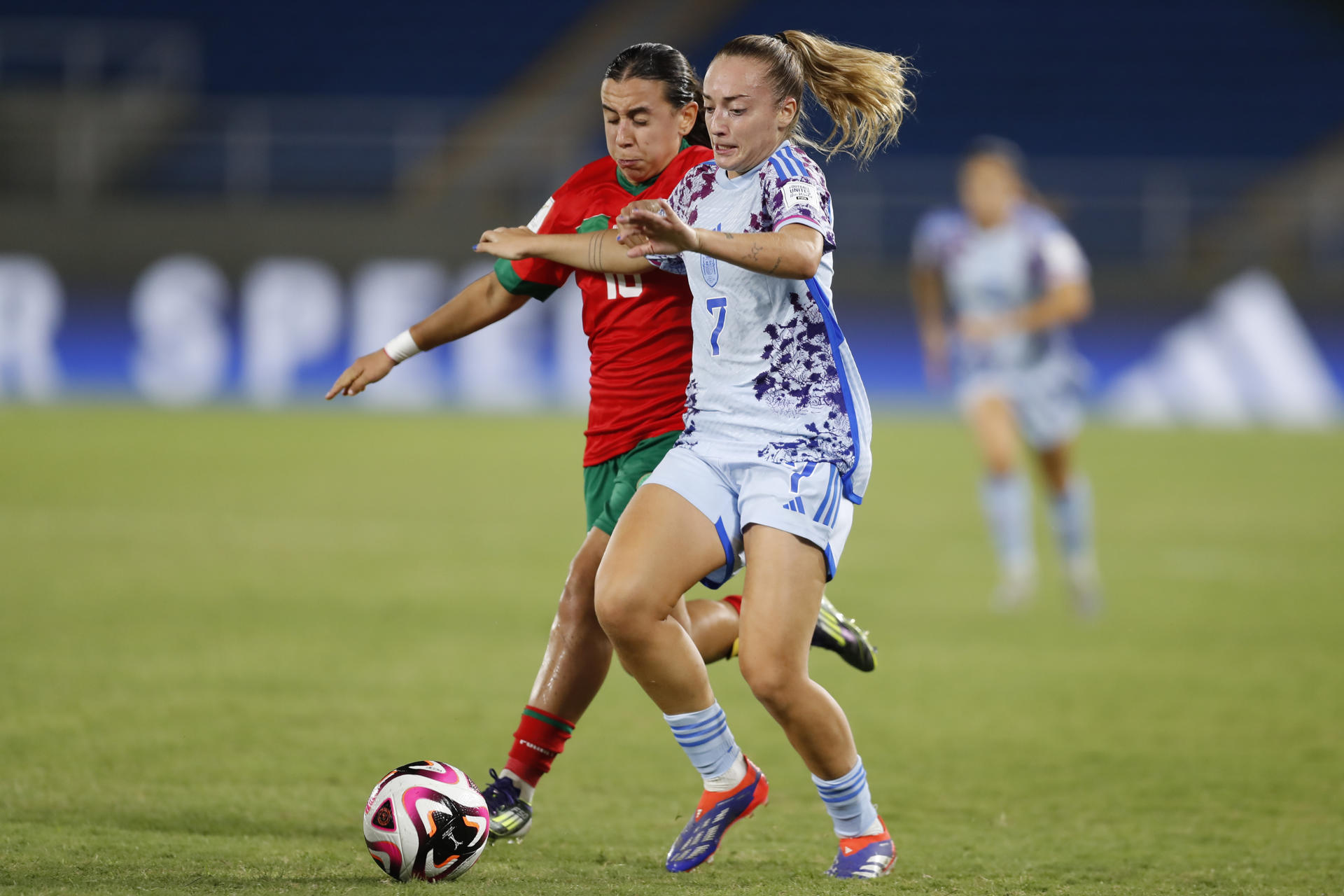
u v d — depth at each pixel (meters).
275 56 86.75
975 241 30.80
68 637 23.97
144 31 86.00
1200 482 49.28
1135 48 91.31
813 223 11.81
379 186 74.50
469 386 65.12
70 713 18.92
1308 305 66.00
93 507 39.03
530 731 14.05
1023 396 29.89
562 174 74.69
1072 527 29.19
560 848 13.88
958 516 42.69
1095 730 19.75
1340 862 13.62
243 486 43.53
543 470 49.22
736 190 12.45
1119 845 14.23
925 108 87.62
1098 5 93.94
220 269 63.94
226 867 12.41
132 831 13.65
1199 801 16.12
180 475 45.38
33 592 27.98
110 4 86.88
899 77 13.27
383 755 17.36
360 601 28.25
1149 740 19.17
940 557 36.03
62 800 14.77
